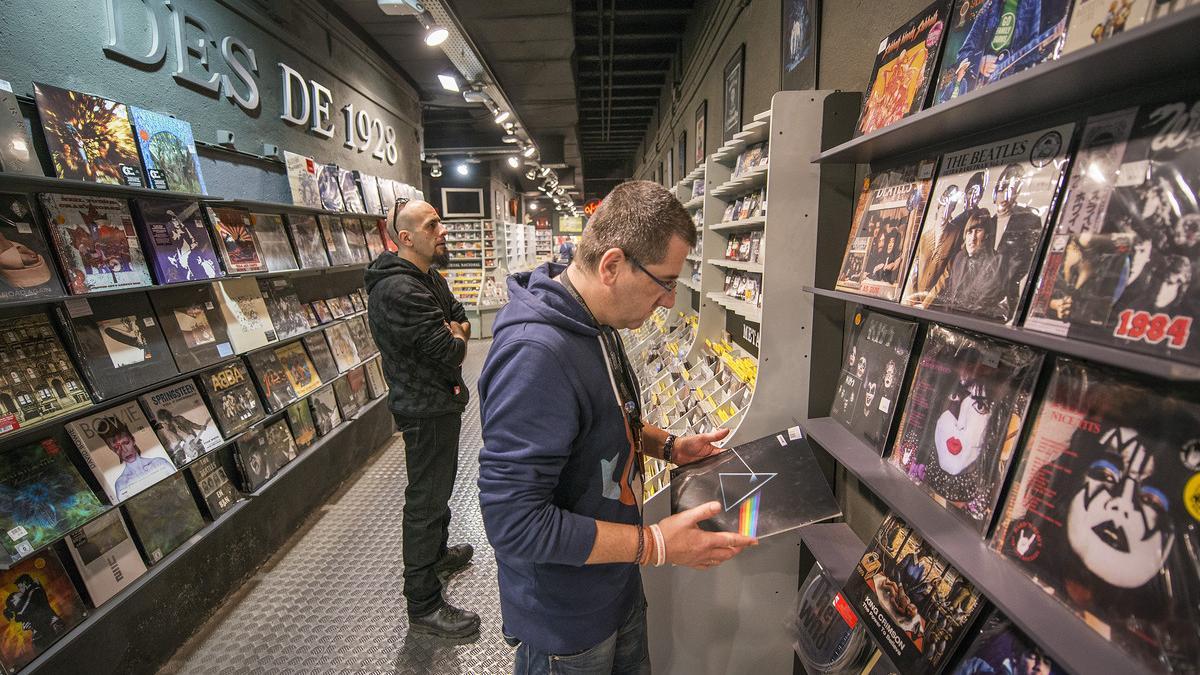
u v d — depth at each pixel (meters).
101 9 1.94
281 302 2.85
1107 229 0.68
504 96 5.47
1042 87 0.69
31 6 1.68
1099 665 0.60
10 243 1.50
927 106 1.03
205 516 2.23
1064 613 0.68
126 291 1.81
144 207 1.95
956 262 0.95
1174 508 0.59
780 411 1.61
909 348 1.17
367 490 3.34
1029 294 0.79
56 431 1.69
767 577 1.67
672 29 5.21
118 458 1.79
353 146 4.02
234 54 2.69
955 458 0.95
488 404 0.93
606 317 1.01
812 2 1.82
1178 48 0.53
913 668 0.93
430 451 2.05
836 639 1.38
